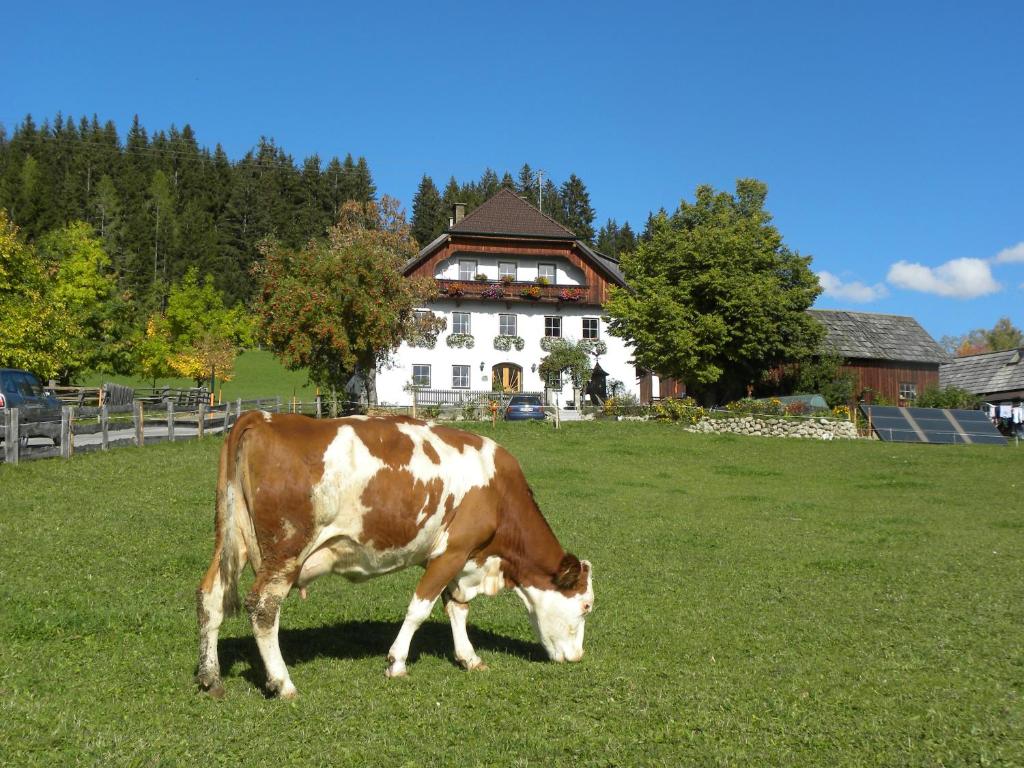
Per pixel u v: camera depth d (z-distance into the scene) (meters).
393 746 5.01
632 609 9.22
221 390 69.19
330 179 146.50
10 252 36.16
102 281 48.06
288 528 5.76
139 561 10.02
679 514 16.98
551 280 53.28
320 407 36.19
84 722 5.14
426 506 6.30
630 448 29.27
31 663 6.24
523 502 6.88
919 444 34.25
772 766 4.82
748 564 12.12
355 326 38.09
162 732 5.07
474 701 5.88
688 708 5.78
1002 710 5.82
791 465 27.38
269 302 37.69
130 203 122.62
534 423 35.06
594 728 5.39
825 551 13.31
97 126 173.75
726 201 46.16
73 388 34.03
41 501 13.27
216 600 5.80
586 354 51.31
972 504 19.73
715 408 40.38
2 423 17.17
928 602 9.77
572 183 144.00
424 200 144.38
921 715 5.70
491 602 9.68
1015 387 54.50
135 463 18.58
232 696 5.77
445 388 50.19
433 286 44.84
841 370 52.28
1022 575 11.51
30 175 120.38
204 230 119.56
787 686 6.38
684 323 41.53
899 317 60.81
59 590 8.33
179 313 63.84
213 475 17.66
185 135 177.00
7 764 4.51
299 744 4.99
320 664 6.68
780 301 41.94
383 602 9.09
